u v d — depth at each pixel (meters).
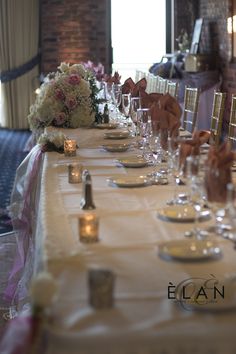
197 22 9.29
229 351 1.38
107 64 10.90
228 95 8.09
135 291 1.62
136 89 5.38
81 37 10.88
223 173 2.14
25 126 11.29
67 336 1.38
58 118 4.92
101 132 4.77
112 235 2.10
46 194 2.72
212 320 1.45
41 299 1.45
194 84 8.40
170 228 2.18
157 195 2.68
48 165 3.43
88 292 1.56
